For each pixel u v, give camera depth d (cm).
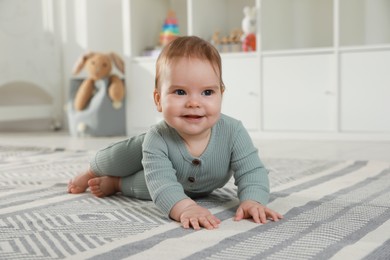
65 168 154
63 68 344
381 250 69
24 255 68
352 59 241
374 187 117
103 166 109
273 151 202
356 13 273
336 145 221
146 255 67
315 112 252
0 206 100
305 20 286
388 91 235
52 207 99
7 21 309
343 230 80
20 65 318
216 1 298
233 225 84
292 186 120
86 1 332
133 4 294
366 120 240
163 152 95
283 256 67
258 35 261
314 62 250
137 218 89
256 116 265
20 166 160
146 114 290
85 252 69
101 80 287
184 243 73
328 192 112
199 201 104
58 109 342
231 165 99
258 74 262
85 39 335
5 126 340
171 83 89
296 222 85
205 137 96
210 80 89
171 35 297
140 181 105
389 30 268
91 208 98
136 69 291
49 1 335
